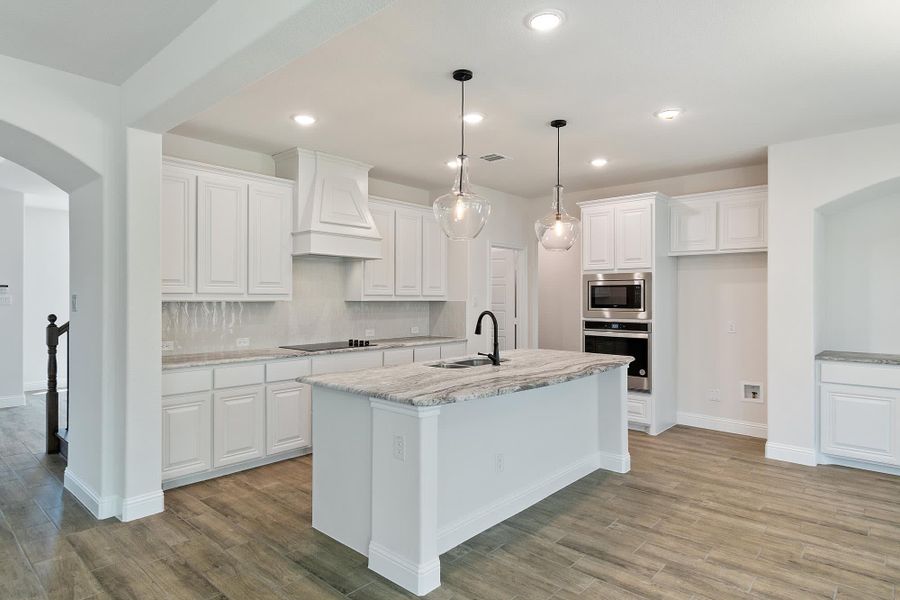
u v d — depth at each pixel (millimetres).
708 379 5398
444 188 6113
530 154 4637
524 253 6691
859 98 3348
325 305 5191
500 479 3191
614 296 5371
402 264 5531
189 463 3678
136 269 3145
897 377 3885
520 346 6664
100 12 2363
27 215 7281
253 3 2080
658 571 2592
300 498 3508
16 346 6230
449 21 2416
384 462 2572
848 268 4570
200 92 2594
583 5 2281
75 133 3018
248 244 4223
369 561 2631
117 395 3178
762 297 5086
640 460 4371
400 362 5117
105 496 3172
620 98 3354
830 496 3562
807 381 4223
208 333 4352
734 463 4281
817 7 2297
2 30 2521
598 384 4188
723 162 4898
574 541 2912
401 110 3568
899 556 2740
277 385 4180
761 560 2699
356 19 1908
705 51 2713
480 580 2514
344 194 4723
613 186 5965
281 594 2389
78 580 2492
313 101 3410
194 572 2570
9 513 3236
